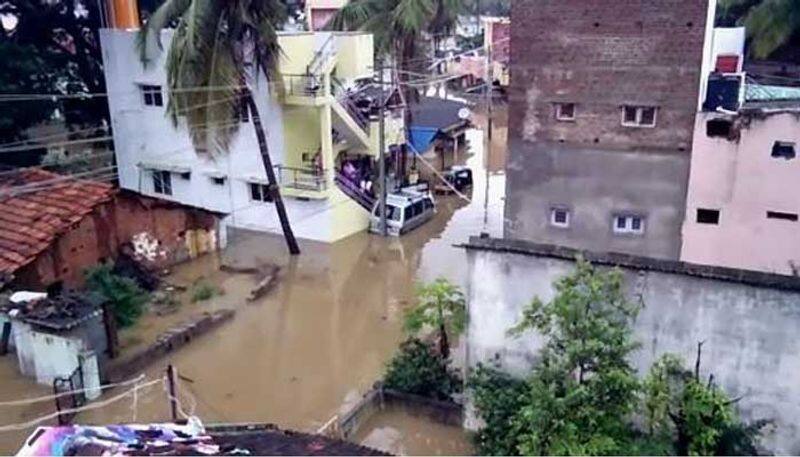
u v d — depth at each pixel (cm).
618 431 1016
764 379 1048
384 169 2541
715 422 1005
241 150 2505
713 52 1511
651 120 1377
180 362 1655
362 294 2070
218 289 2050
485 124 4206
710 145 1355
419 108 3553
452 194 2977
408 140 3059
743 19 2628
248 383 1578
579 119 1418
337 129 2616
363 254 2369
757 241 1390
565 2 1351
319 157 2464
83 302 1534
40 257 1773
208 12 2005
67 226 1811
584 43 1363
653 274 1073
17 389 1465
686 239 1436
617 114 1391
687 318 1070
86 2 2861
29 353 1491
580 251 1120
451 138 3525
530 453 1002
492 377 1205
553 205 1498
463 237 2502
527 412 1018
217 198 2630
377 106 2712
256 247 2434
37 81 2633
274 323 1881
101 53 2764
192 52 2008
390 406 1373
